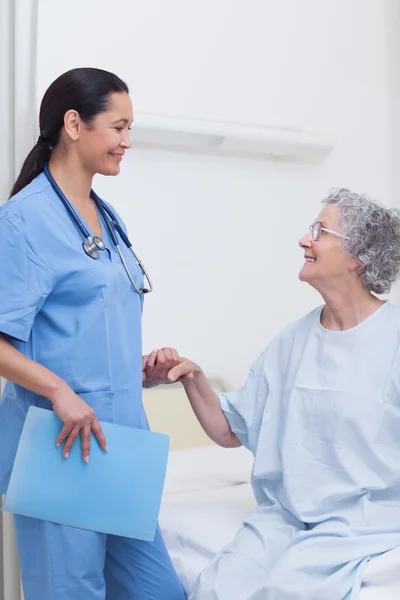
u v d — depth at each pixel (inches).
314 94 104.0
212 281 98.0
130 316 62.4
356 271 65.4
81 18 88.0
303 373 66.3
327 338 66.4
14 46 79.2
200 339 97.7
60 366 58.2
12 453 59.8
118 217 66.9
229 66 97.5
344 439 63.3
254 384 71.3
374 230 64.7
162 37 92.9
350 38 106.3
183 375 71.6
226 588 59.2
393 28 109.6
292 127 101.2
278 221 102.2
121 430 59.2
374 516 61.3
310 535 60.9
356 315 65.9
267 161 101.0
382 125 109.7
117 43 90.3
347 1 105.7
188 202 96.0
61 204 59.7
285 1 101.1
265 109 100.3
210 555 66.8
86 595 58.7
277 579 57.1
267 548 62.4
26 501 57.5
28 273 56.6
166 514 74.6
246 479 87.6
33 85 78.8
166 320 95.5
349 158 107.1
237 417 71.9
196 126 91.4
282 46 101.2
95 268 58.8
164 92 93.4
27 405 59.0
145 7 91.7
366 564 56.9
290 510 65.1
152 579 63.8
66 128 59.2
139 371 63.1
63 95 59.2
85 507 58.4
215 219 97.8
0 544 83.3
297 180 103.3
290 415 65.6
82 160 60.2
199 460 88.4
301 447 65.0
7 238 56.6
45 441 57.5
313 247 65.2
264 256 101.5
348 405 63.1
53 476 57.7
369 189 109.1
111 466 58.9
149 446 60.2
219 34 96.6
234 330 99.9
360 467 62.8
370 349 64.2
